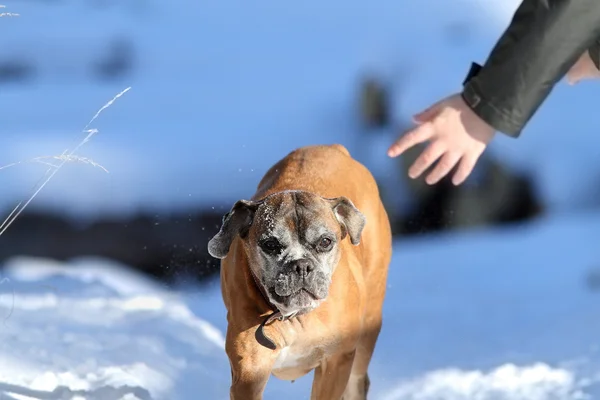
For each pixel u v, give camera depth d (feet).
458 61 84.64
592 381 26.23
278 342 20.52
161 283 39.29
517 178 58.54
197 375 25.71
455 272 45.39
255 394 20.62
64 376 23.03
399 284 43.06
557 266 45.68
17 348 24.04
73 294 30.81
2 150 60.39
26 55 90.38
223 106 76.18
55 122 69.15
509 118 20.35
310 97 76.64
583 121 68.28
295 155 23.62
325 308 20.56
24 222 52.34
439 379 27.04
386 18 100.94
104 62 90.79
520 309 36.73
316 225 19.83
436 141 21.15
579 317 34.30
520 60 19.90
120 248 51.96
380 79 74.54
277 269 19.62
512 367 27.40
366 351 24.22
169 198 53.67
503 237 53.98
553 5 19.43
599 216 58.85
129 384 23.29
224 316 33.99
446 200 56.34
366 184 23.95
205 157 60.23
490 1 102.73
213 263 38.73
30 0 104.42
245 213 20.43
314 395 21.74
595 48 20.15
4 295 29.17
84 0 105.50
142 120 70.79
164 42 96.94
